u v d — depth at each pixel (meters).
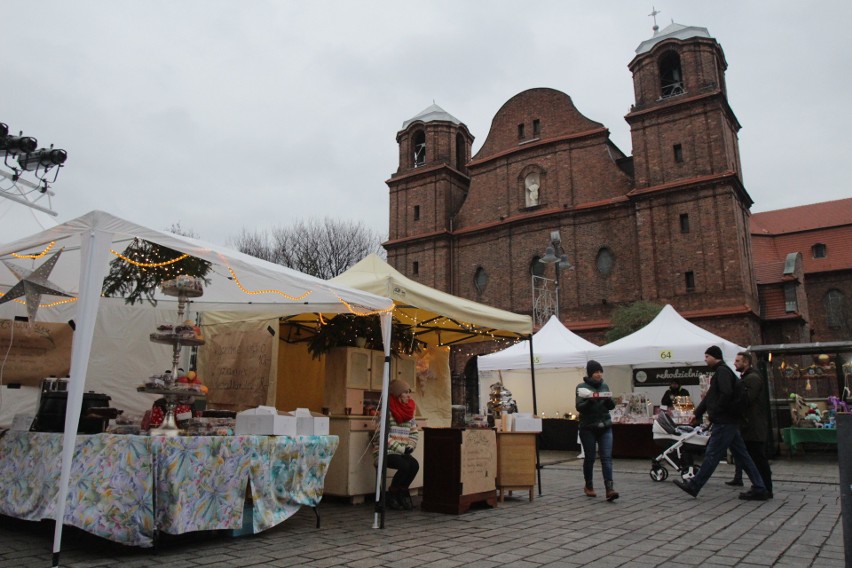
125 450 4.95
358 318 8.24
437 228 33.47
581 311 28.28
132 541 4.79
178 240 5.22
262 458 5.67
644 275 26.22
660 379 19.56
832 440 14.10
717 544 5.38
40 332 7.85
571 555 4.94
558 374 20.44
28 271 7.43
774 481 10.30
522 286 30.25
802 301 32.81
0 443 5.93
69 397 4.48
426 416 10.04
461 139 36.62
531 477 8.11
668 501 8.07
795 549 5.18
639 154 27.41
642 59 28.38
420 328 9.87
